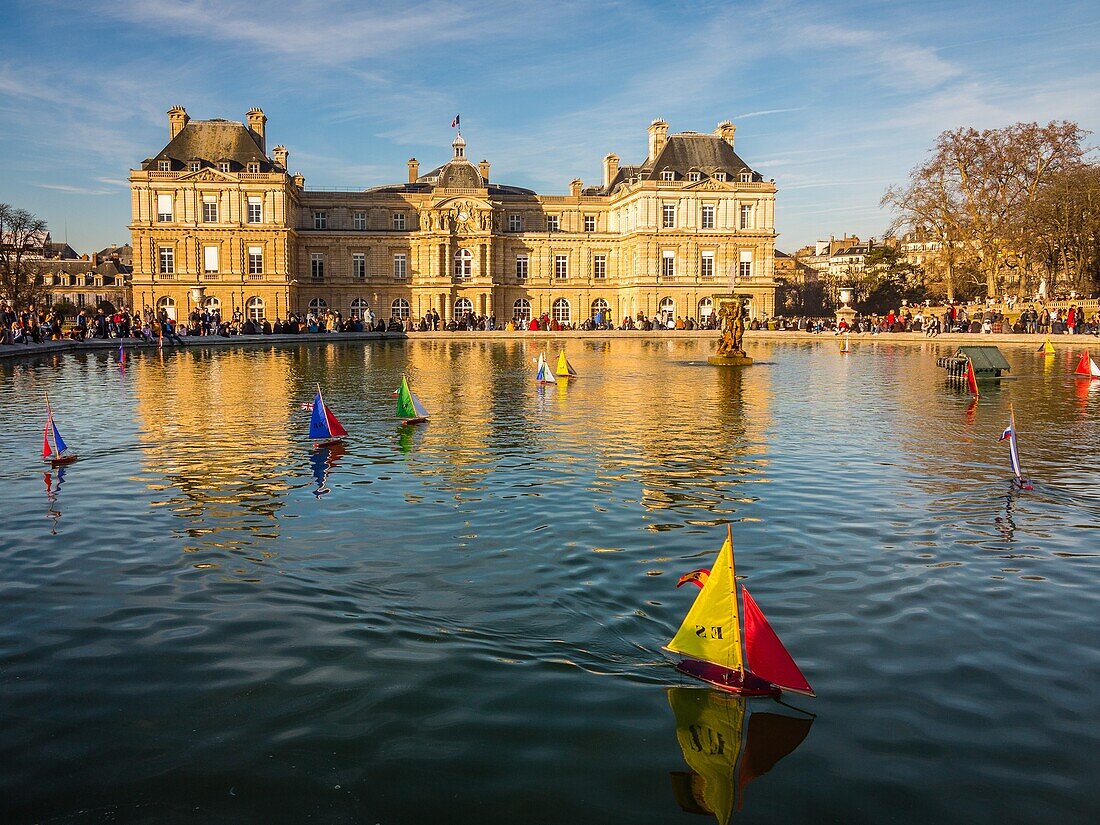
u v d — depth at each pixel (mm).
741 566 10773
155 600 9656
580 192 126938
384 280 110812
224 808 6051
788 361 48469
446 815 5988
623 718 7203
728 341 45656
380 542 11727
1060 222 87312
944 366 38344
